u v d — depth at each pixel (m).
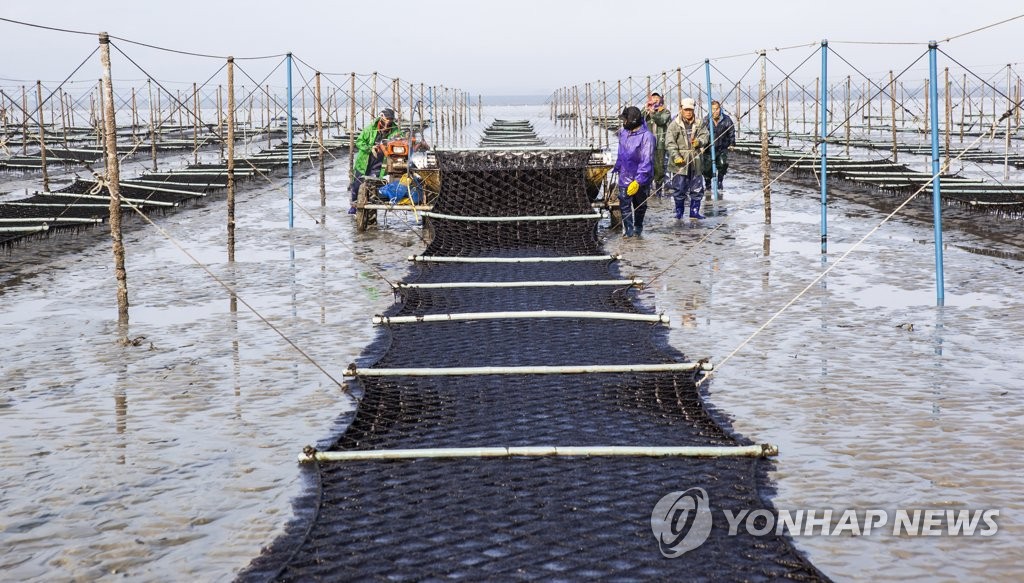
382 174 16.31
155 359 8.27
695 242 14.56
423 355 8.12
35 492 5.52
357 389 7.39
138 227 16.72
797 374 7.65
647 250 13.93
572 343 8.46
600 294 10.41
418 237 15.46
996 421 6.45
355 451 5.88
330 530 4.88
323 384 7.52
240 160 32.12
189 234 15.90
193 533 5.00
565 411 6.68
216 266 12.78
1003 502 5.21
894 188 20.59
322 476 5.58
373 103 30.31
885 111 75.44
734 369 7.83
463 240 13.84
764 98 16.09
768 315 9.66
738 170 28.42
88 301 10.62
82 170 31.28
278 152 37.28
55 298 10.79
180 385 7.52
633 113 14.93
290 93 16.48
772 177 25.61
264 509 5.27
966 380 7.38
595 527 4.87
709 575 4.37
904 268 12.03
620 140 15.12
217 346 8.67
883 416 6.61
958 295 10.41
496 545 4.69
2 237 14.36
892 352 8.21
